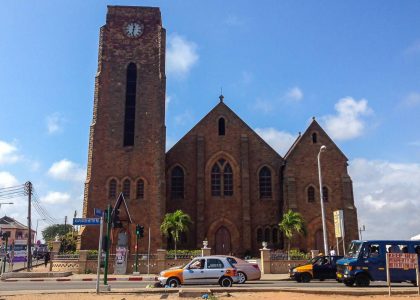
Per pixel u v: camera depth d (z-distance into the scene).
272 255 38.25
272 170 53.16
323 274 27.95
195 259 24.17
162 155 49.12
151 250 46.03
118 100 50.78
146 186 48.41
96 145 49.06
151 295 18.84
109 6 53.69
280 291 19.67
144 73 51.75
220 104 54.69
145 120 50.31
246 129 54.09
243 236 50.16
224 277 23.47
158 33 53.03
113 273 37.47
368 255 23.59
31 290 22.06
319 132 51.81
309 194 50.09
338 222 33.66
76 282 29.30
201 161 52.12
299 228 45.50
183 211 51.19
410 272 23.33
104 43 52.31
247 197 51.22
